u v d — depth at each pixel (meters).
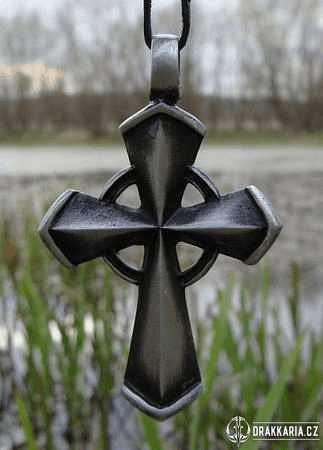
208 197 0.15
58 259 0.15
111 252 0.15
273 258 0.56
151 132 0.15
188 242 0.15
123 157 2.01
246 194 0.15
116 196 0.15
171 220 0.15
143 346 0.15
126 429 0.27
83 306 0.27
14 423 0.28
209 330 0.27
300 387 0.21
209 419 0.23
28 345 0.26
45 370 0.25
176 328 0.15
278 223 0.14
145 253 0.15
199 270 0.15
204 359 0.24
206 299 0.41
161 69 0.14
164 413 0.15
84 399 0.27
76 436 0.26
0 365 0.30
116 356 0.29
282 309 0.38
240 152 2.23
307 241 0.63
